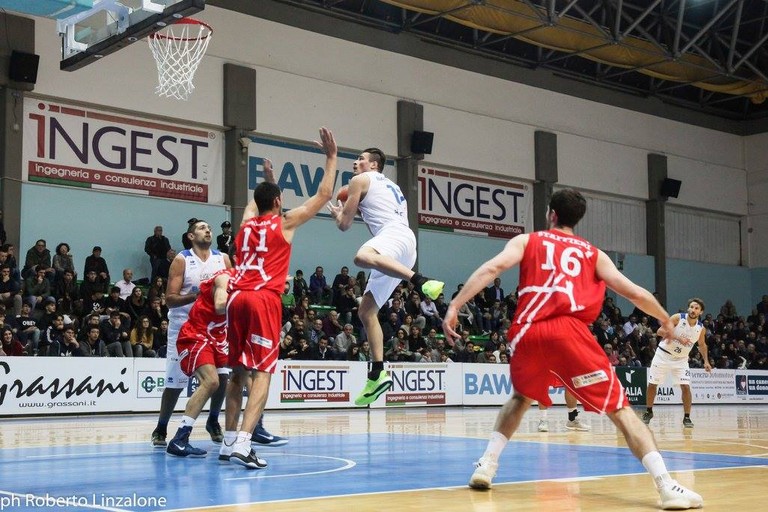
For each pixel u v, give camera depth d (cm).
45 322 1431
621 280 482
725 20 2436
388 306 1883
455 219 2262
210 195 1908
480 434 975
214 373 697
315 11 2055
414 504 446
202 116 1877
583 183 2491
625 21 2312
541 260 482
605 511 428
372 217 631
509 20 2030
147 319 1507
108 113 1783
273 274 626
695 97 2781
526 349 479
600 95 2566
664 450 804
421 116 2192
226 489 499
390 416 1403
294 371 1569
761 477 577
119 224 1781
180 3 1031
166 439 845
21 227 1667
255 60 1955
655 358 1245
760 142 2858
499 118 2345
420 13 2136
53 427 1077
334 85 2061
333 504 443
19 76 1630
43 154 1698
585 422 1296
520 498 471
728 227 2856
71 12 823
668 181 2638
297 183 2022
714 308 2761
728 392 2198
